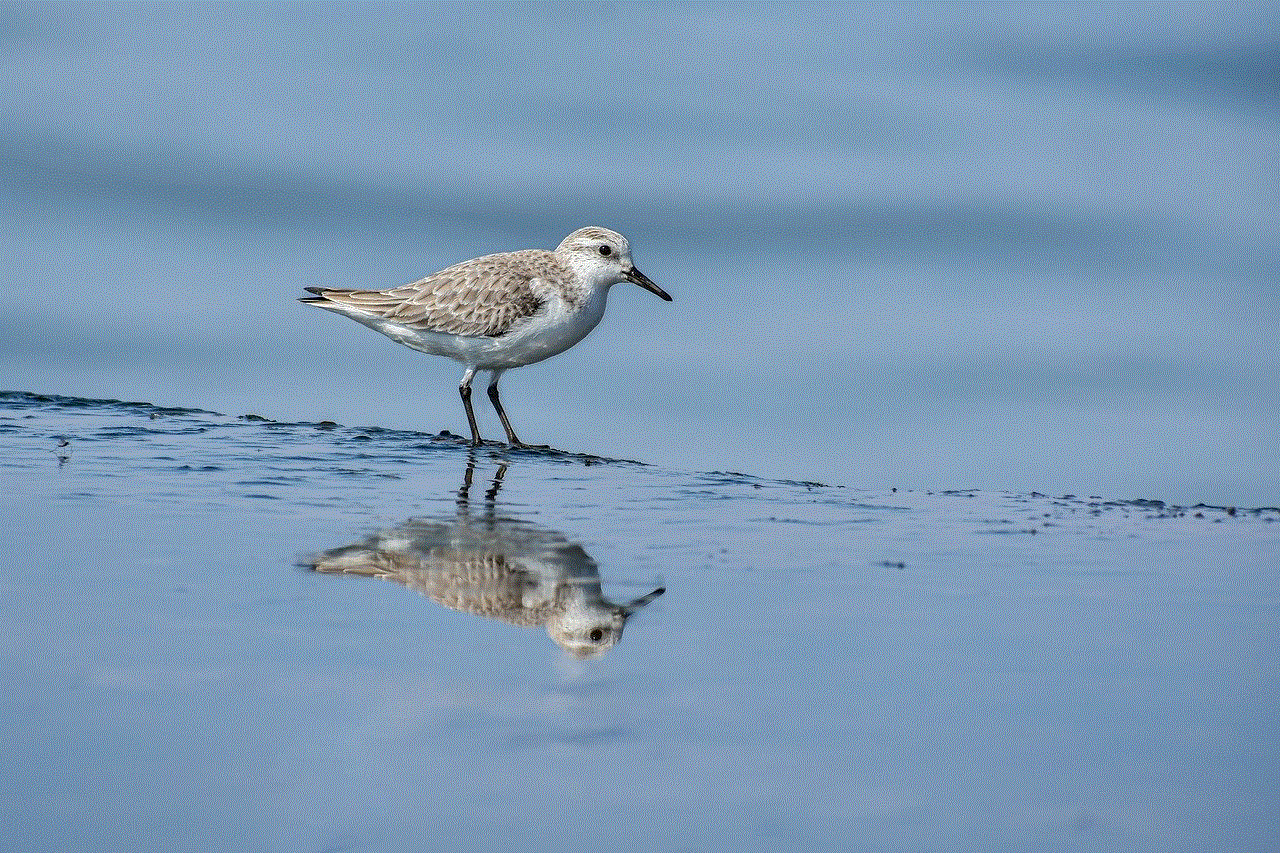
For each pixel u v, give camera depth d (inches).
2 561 461.1
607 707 346.3
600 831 283.9
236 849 274.5
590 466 681.0
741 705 349.7
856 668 379.2
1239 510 629.9
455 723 334.6
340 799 294.7
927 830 286.5
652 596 447.5
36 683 351.6
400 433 744.3
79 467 616.7
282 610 416.5
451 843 278.8
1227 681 374.3
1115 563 513.3
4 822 282.8
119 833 279.9
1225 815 294.5
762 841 281.1
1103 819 292.4
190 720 331.9
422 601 430.3
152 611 411.5
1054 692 363.9
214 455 655.8
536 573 468.8
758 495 628.7
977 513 608.4
